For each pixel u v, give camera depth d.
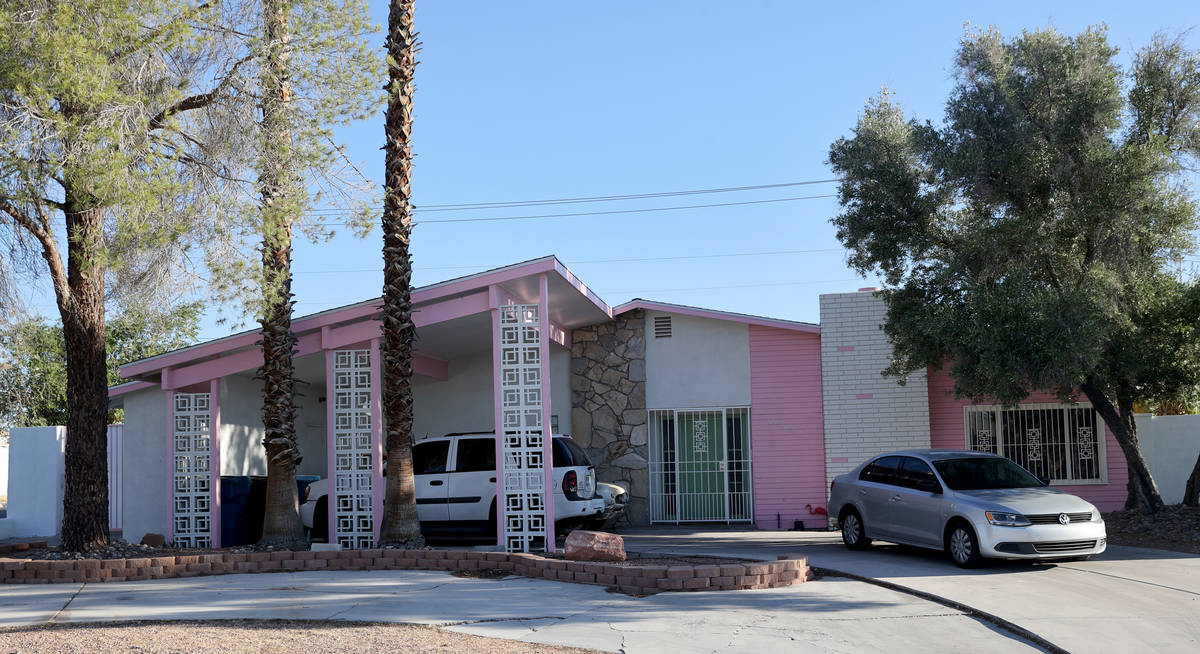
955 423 19.03
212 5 12.30
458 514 15.52
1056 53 15.70
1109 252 15.42
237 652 7.74
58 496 19.06
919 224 16.58
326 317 14.41
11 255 12.23
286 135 12.53
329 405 14.39
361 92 12.59
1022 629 8.87
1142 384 17.22
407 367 13.90
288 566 12.68
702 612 9.73
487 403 19.91
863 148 17.02
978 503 12.59
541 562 11.98
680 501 19.64
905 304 16.89
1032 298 14.57
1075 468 18.92
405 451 13.80
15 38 10.78
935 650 8.29
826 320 19.30
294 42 12.37
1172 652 8.10
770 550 14.73
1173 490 18.98
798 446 19.25
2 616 9.51
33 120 10.77
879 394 18.98
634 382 19.73
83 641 8.19
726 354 19.69
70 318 13.02
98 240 11.81
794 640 8.56
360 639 8.29
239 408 17.20
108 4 11.12
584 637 8.57
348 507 14.62
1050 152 15.60
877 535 14.41
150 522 16.91
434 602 10.20
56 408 30.02
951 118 16.38
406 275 13.91
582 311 18.03
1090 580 11.55
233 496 15.41
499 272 13.96
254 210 12.39
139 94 11.62
